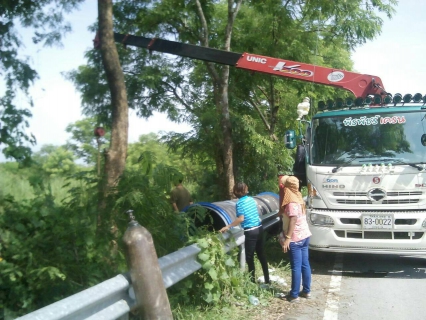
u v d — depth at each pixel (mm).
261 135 15688
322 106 10414
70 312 4117
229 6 13820
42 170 7855
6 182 7980
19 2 8602
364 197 9312
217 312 6691
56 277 5703
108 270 6141
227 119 14125
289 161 16391
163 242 6625
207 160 16375
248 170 16266
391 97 9906
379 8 15555
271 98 17000
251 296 7438
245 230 8070
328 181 9547
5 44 8547
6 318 5289
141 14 14320
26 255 5801
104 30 6801
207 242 6789
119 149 6781
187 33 15172
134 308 5152
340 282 8844
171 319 5184
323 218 9453
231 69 15750
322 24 16500
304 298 7758
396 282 8828
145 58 14805
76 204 6234
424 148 9383
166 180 6840
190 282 6660
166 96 15586
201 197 16141
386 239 9141
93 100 11828
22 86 8461
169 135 15367
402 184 9172
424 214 9016
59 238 6090
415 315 6934
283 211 7742
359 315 6945
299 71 11703
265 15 15594
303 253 7691
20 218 6242
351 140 9750
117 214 6207
